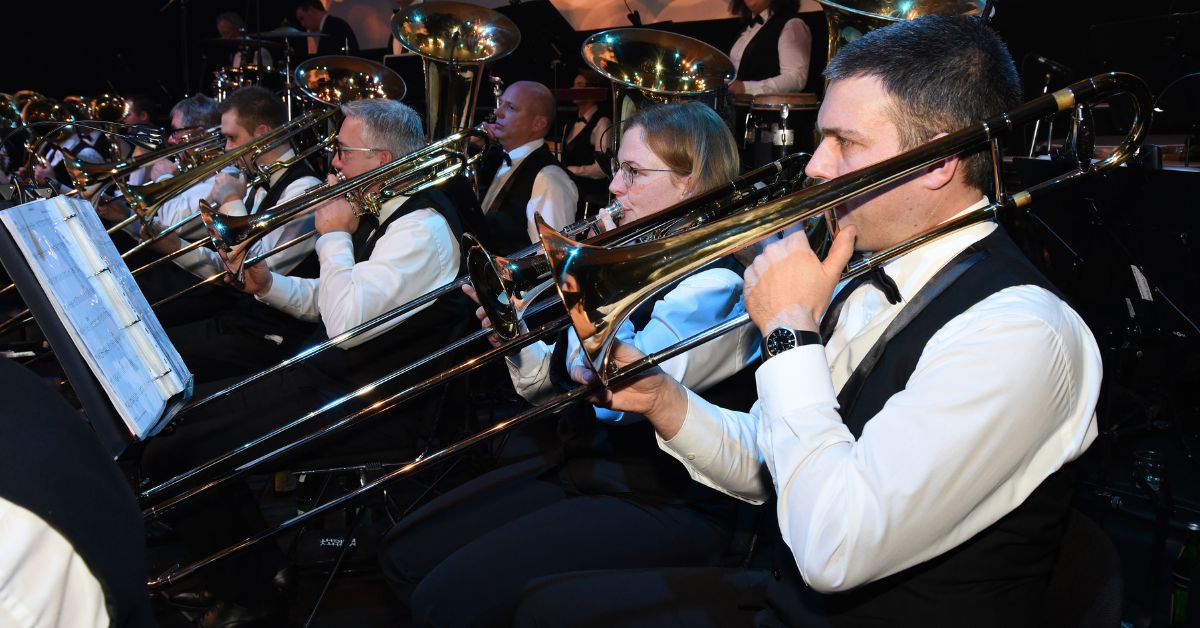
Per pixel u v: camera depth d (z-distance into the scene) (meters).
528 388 2.20
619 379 1.31
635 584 1.54
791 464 1.15
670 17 6.29
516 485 2.08
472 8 3.60
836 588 1.11
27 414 0.86
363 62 4.50
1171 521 2.78
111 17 9.57
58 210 1.47
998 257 1.25
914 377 1.18
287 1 9.40
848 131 1.25
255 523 2.47
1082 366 1.19
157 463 2.40
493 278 1.75
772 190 1.85
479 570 1.74
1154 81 3.51
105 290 1.46
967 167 1.25
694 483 1.83
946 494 1.08
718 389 1.96
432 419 2.57
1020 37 5.25
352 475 3.04
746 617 1.46
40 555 0.76
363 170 2.87
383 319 2.04
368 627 2.51
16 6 9.22
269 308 3.24
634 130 2.11
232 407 2.68
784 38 4.82
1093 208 2.75
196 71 9.81
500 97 4.20
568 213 4.14
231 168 3.77
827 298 1.21
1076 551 1.24
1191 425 3.55
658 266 1.22
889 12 2.12
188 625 2.48
